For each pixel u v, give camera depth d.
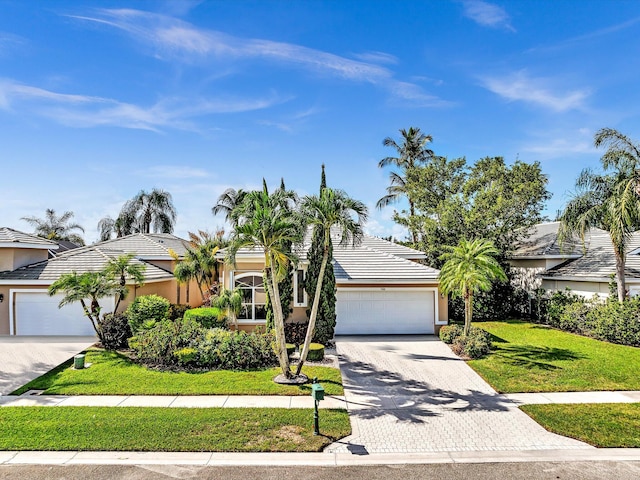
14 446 8.98
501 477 8.01
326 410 11.20
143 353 15.51
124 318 17.94
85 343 18.11
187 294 28.75
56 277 20.16
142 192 44.62
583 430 10.00
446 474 8.12
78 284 17.30
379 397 12.38
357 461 8.63
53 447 8.96
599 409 11.33
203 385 12.99
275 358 15.54
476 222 27.28
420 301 20.89
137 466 8.33
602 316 19.70
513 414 11.09
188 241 37.22
